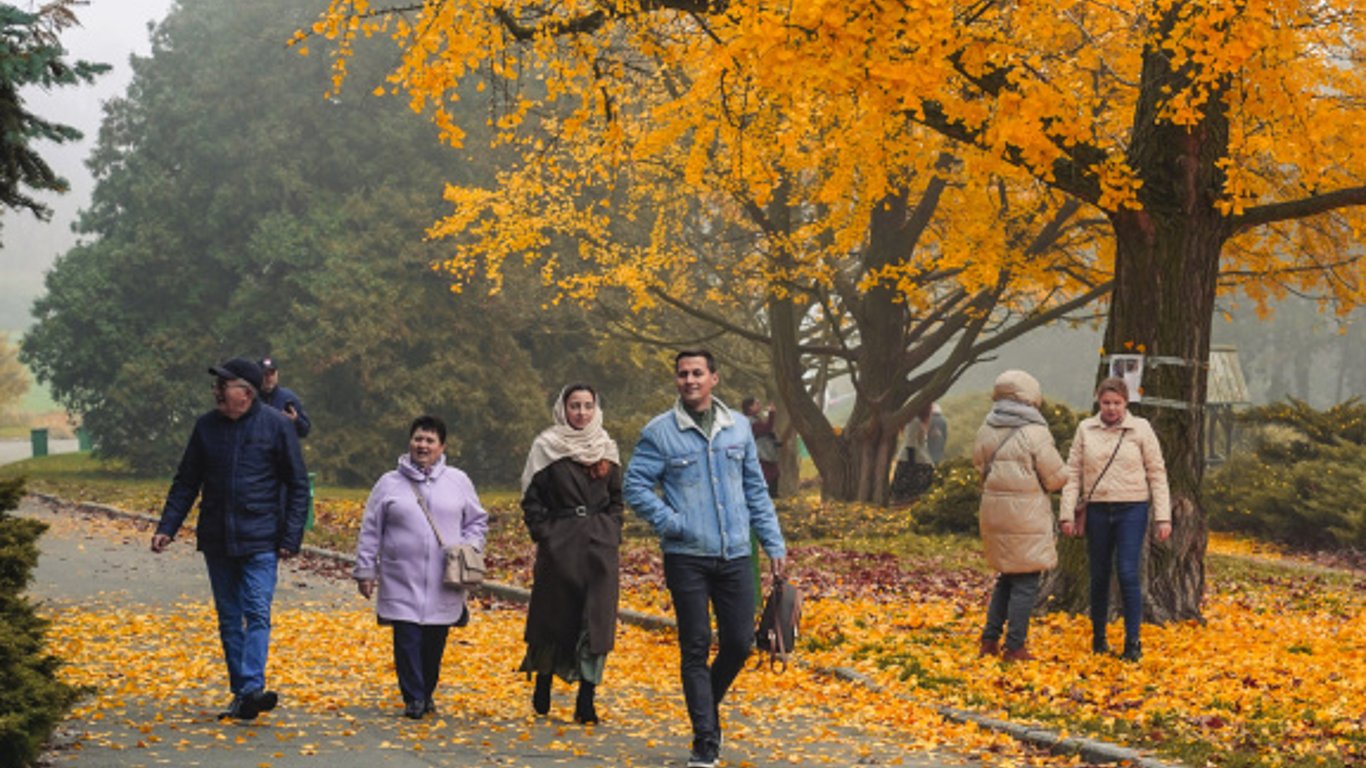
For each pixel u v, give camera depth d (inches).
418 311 1713.8
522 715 352.5
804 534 887.1
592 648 336.8
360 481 1718.8
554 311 1668.3
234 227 1777.8
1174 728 337.1
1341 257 795.4
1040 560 424.5
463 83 1733.5
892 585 633.6
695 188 912.9
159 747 291.1
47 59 325.7
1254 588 640.4
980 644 451.5
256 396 341.4
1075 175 486.6
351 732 316.5
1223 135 496.7
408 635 340.8
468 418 1729.8
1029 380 436.1
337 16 464.1
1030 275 797.2
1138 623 427.5
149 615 509.4
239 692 326.3
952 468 936.9
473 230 885.2
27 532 287.4
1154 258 494.9
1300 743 320.5
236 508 334.0
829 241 968.9
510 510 964.6
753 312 1414.9
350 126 1760.6
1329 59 576.7
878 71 407.2
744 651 304.2
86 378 1793.8
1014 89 460.1
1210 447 1165.7
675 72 817.5
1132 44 540.7
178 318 1785.2
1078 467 434.3
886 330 1066.1
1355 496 893.2
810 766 304.3
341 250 1674.5
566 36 543.2
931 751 325.1
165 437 1736.0
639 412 1764.3
